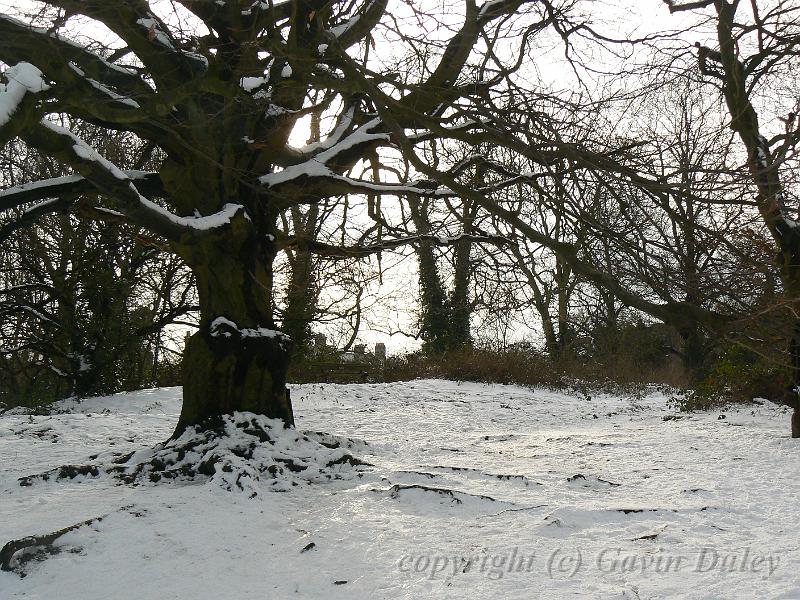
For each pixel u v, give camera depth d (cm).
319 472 827
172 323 2008
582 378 2486
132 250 1922
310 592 499
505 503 706
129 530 595
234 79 826
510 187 1071
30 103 654
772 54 1005
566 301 2806
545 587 506
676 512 691
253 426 871
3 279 2000
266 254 955
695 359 2645
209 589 502
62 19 723
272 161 961
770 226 1063
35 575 521
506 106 700
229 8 855
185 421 897
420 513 688
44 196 880
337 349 2461
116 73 862
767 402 1808
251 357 898
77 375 1873
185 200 936
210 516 650
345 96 1048
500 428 1559
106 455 950
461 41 893
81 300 1914
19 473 869
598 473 906
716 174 580
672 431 1364
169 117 892
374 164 1151
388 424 1514
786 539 619
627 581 518
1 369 2286
